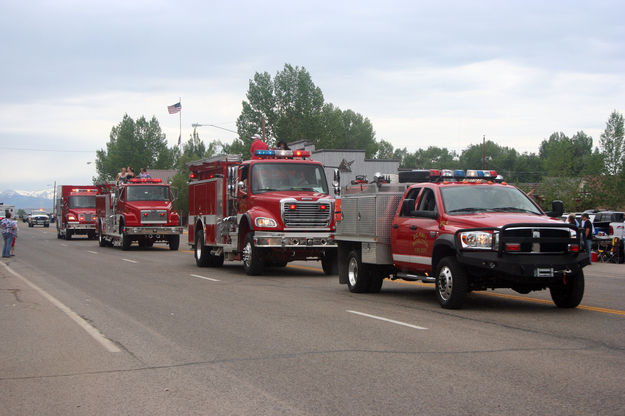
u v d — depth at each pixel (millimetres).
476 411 5719
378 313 11422
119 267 22641
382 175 14766
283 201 18328
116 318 11164
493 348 8336
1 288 15992
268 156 19953
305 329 9859
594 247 27406
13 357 8188
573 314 11188
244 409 5891
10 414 5859
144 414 5797
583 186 46906
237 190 19484
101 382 6922
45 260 26422
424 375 6988
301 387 6586
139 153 107250
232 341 9008
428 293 14695
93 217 47969
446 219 11922
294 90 88000
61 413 5871
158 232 33594
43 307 12609
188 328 10094
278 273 20188
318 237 18469
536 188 52125
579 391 6305
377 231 13664
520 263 10867
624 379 6750
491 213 11938
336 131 102750
